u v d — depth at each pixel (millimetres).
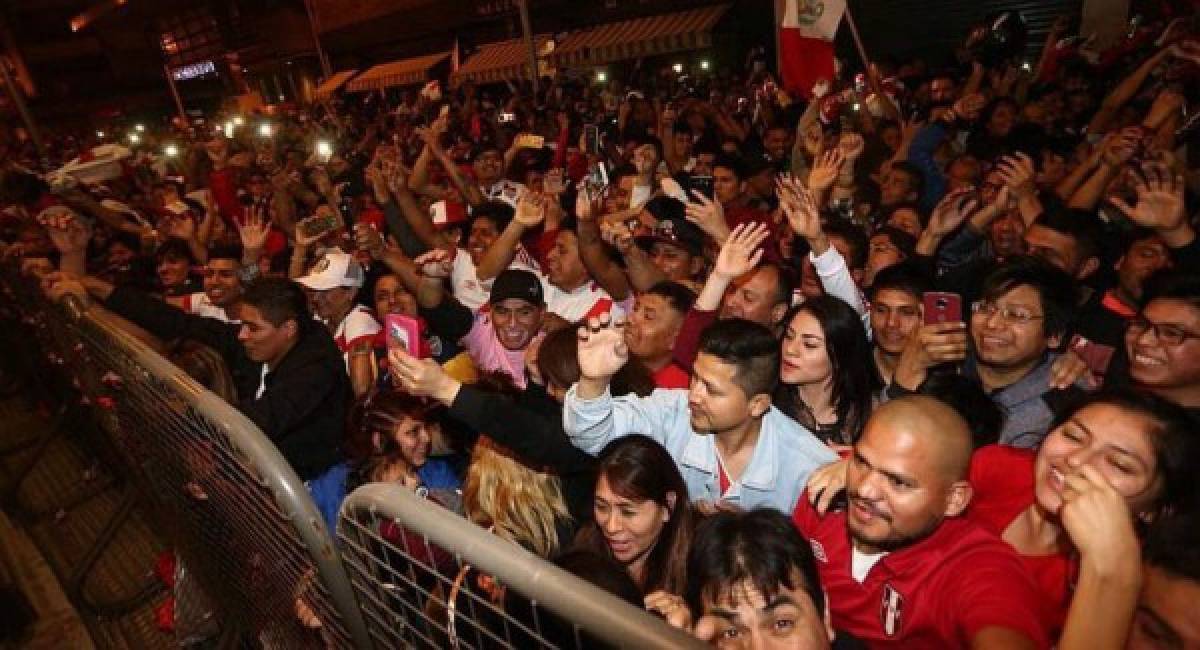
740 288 3365
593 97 15320
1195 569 1278
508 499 2432
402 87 26531
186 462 2398
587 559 1789
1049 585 1887
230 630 2996
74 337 3418
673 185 4672
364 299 5113
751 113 10719
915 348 2592
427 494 2670
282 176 7953
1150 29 8070
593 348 2219
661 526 2158
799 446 2465
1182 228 3029
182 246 5863
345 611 1628
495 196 7160
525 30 11852
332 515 3016
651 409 2568
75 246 4641
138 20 41344
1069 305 2686
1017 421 2730
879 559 1854
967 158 5340
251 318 3164
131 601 4309
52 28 42312
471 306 5000
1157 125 4762
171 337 3971
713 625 1637
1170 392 2367
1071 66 8125
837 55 14359
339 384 3287
